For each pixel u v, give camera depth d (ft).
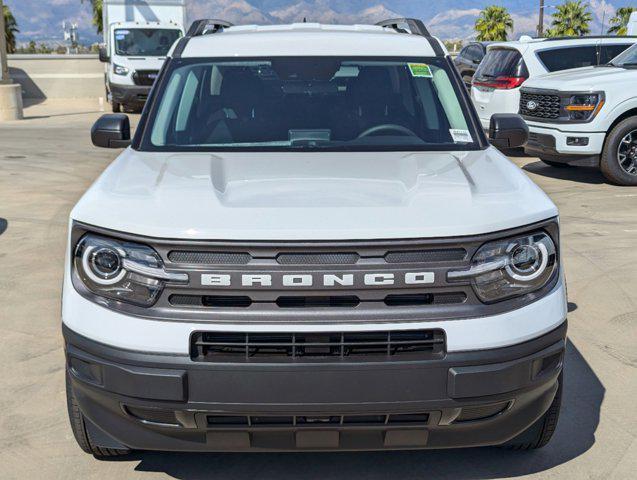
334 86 13.67
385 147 12.60
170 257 9.02
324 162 11.64
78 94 94.84
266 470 11.19
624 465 11.28
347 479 10.96
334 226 9.00
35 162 40.34
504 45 40.98
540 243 9.48
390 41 14.58
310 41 14.40
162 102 13.37
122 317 9.08
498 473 11.07
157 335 8.93
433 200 9.70
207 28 16.57
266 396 8.93
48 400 13.51
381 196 9.89
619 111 31.81
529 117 34.53
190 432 9.35
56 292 19.38
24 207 29.22
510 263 9.29
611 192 31.48
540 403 9.86
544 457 11.50
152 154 12.30
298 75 13.76
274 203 9.57
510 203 9.73
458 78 13.89
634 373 14.44
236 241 8.91
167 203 9.62
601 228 25.39
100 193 10.14
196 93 13.56
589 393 13.60
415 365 8.93
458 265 9.04
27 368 14.85
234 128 13.00
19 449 11.85
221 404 8.96
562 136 32.65
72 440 12.12
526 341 9.25
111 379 9.12
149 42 71.00
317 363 8.87
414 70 13.89
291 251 8.89
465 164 11.50
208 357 8.95
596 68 34.96
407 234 8.98
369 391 8.94
